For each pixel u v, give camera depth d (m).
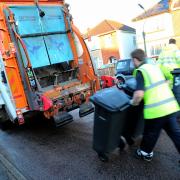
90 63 6.07
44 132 6.21
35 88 5.23
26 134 6.27
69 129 6.09
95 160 4.36
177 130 3.66
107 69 17.64
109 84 6.29
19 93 5.29
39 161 4.67
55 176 4.05
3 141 6.03
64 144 5.26
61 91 5.55
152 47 30.95
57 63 6.02
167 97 3.66
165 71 5.39
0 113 6.41
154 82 3.64
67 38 6.26
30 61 5.21
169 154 4.15
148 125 3.82
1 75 5.46
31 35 5.54
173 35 29.02
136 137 4.30
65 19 6.19
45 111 5.25
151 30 30.59
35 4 5.70
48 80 5.89
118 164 4.09
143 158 4.03
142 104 3.98
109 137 3.80
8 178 4.17
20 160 4.82
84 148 4.91
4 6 5.13
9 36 5.12
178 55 5.61
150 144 3.89
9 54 5.16
